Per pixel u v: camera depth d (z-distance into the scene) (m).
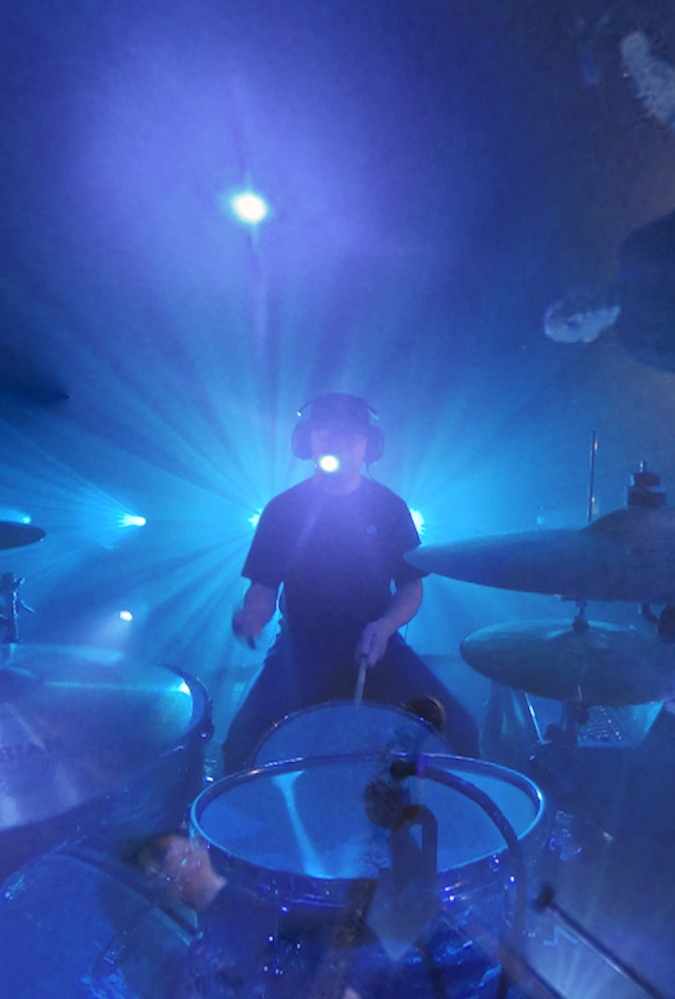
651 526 1.26
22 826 1.10
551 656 1.45
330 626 2.45
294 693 2.31
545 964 1.07
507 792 1.29
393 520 2.50
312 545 2.48
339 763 1.46
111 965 0.97
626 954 1.13
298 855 1.18
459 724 2.20
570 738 1.59
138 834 1.19
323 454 2.45
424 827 0.96
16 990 0.92
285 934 0.97
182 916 1.08
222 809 1.26
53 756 1.28
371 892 0.94
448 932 0.94
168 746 1.34
